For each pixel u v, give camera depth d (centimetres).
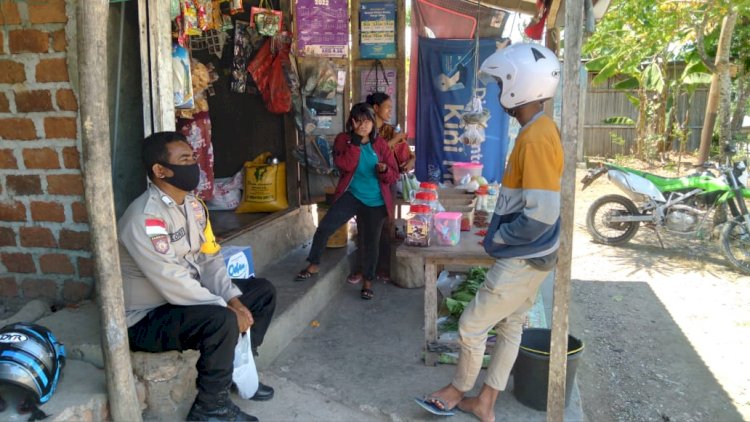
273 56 505
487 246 279
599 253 716
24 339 244
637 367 429
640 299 561
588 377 414
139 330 277
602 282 611
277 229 515
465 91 607
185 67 334
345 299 479
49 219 331
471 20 601
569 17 225
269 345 363
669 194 716
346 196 461
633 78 1406
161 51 303
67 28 304
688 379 410
